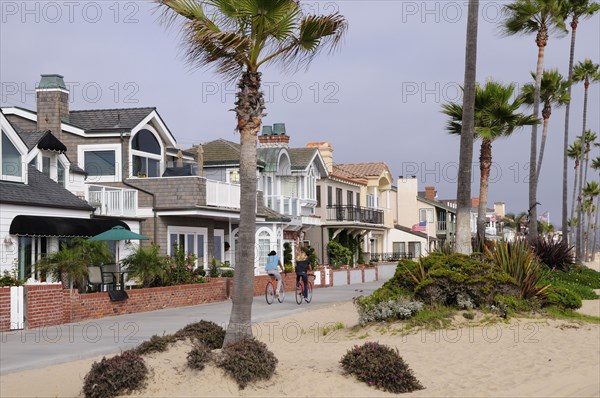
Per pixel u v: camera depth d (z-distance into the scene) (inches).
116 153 1429.6
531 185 1625.2
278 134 2053.4
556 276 1496.1
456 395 533.3
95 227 1112.2
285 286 1563.7
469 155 933.8
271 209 1838.1
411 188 3344.0
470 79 932.0
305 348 726.5
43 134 1213.7
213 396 483.8
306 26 580.4
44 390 512.7
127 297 995.9
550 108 1889.8
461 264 868.6
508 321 827.4
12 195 1004.6
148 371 503.2
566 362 660.1
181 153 1630.2
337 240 2313.0
